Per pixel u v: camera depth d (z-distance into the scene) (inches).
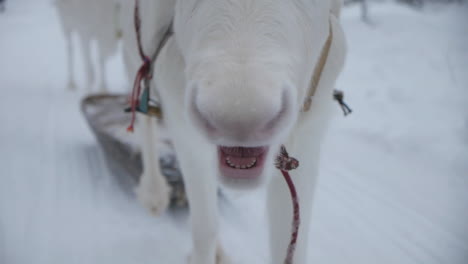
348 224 120.0
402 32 384.2
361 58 325.1
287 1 46.5
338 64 66.3
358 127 186.1
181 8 53.1
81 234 112.6
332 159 160.9
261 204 130.0
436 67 280.7
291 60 44.6
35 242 108.3
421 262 104.0
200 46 44.1
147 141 117.5
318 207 128.7
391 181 142.6
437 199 130.7
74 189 136.7
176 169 121.4
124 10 107.6
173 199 124.7
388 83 253.9
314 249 109.3
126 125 144.5
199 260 89.9
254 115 38.3
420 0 503.5
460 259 104.0
